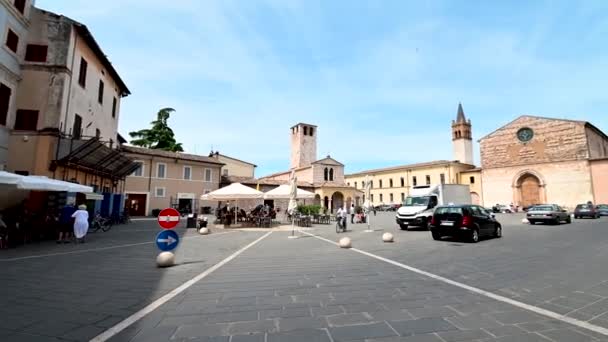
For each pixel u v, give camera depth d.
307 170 52.38
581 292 5.41
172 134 45.78
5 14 14.83
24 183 10.16
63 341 3.48
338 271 7.25
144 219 29.30
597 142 44.94
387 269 7.47
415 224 18.61
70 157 15.90
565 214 23.86
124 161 22.08
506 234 16.05
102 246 11.43
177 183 37.19
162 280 6.37
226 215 22.42
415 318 4.17
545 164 42.72
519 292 5.43
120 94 25.61
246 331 3.74
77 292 5.44
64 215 12.53
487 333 3.67
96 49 19.53
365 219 29.05
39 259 8.66
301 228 21.91
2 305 4.71
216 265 8.04
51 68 16.34
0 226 10.82
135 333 3.70
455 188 20.92
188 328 3.85
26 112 15.84
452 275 6.79
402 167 66.50
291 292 5.45
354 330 3.76
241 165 54.06
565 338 3.53
